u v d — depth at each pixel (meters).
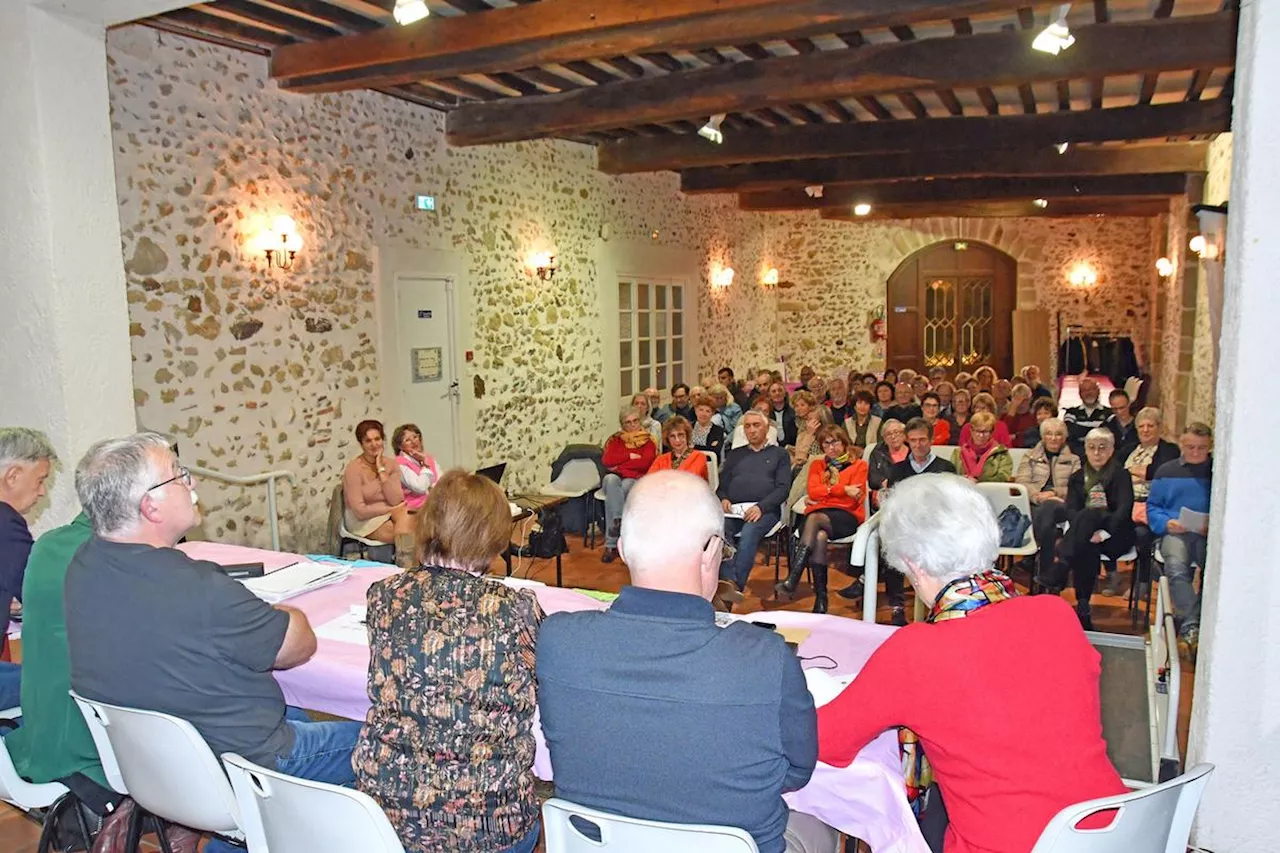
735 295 10.82
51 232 3.15
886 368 12.02
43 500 3.28
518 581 2.62
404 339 5.95
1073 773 1.44
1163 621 2.55
